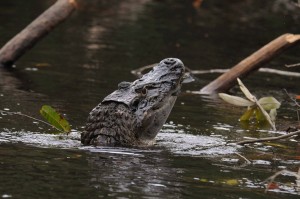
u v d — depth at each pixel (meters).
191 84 22.33
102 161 12.59
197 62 25.80
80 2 37.88
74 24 31.58
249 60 21.48
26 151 12.96
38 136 14.32
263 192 11.32
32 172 11.56
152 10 37.34
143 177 11.70
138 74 22.83
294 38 21.23
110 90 20.12
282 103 20.39
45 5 35.88
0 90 19.17
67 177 11.40
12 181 10.96
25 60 23.95
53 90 19.64
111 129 13.80
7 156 12.48
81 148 13.48
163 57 26.22
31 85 20.17
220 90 21.39
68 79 21.33
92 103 18.27
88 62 24.23
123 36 29.78
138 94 14.01
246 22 35.56
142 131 14.02
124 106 13.88
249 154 14.16
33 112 16.66
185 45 29.00
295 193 11.36
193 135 15.55
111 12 35.75
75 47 26.77
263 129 16.89
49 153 12.92
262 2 41.62
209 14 37.47
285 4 40.47
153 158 13.12
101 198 10.41
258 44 30.12
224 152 14.16
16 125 15.19
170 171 12.26
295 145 15.35
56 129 15.14
